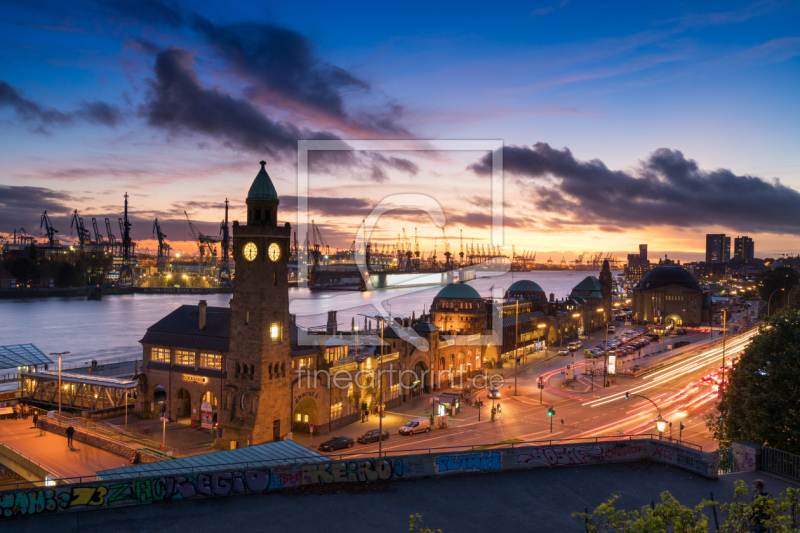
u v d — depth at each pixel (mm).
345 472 43906
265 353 87938
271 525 36438
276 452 50062
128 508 38438
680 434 96312
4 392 111250
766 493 28922
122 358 197375
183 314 106000
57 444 84688
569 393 134500
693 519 23641
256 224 89188
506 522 37375
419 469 44969
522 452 47000
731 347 198750
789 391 57188
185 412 102125
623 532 26203
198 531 35375
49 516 36938
